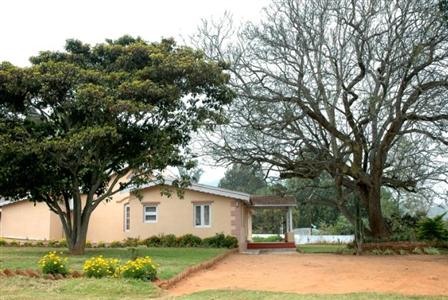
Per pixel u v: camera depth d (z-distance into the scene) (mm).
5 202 38094
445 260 21969
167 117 20984
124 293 11812
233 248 29500
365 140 28000
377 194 29594
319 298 11375
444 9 22906
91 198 22000
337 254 26641
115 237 36094
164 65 20172
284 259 22312
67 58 21984
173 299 11203
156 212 32219
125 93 19250
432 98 25188
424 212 41469
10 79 18984
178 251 24797
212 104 22234
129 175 32062
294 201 36375
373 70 25656
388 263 20125
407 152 30906
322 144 28547
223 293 12117
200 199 31781
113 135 18406
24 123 20797
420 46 23578
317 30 25484
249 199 32125
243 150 28375
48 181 20641
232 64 26250
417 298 11555
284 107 26078
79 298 11109
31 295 11312
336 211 64312
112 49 21844
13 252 22922
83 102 18750
